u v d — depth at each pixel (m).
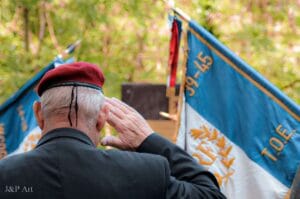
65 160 4.55
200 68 8.37
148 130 5.24
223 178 8.04
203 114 8.29
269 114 7.86
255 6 17.75
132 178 4.61
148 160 4.73
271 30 17.39
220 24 16.20
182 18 8.59
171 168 5.02
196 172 4.97
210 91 8.29
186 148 8.35
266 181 7.78
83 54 15.98
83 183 4.51
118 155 4.70
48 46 16.28
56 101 4.62
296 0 17.66
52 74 4.64
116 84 15.59
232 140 8.08
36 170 4.51
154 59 16.91
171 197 4.68
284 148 7.76
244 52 16.09
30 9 15.59
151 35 16.86
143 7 16.20
